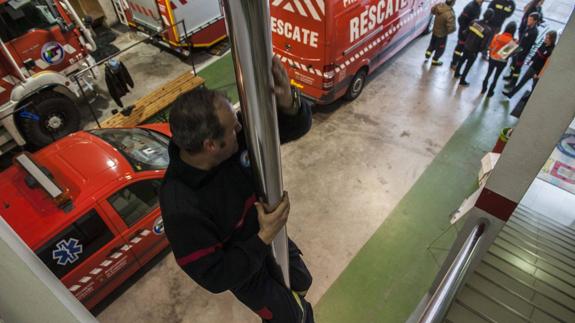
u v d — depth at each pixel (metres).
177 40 8.91
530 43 7.24
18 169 4.57
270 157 1.02
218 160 1.41
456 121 7.61
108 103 8.43
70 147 4.85
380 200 6.28
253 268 1.34
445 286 2.66
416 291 5.21
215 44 10.03
